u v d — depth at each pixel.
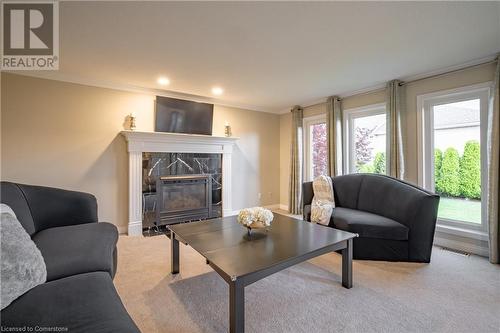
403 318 1.59
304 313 1.65
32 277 1.17
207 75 3.06
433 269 2.29
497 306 1.72
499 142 2.40
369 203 3.05
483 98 2.68
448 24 1.94
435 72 2.94
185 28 1.98
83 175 3.17
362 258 2.51
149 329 1.50
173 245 2.20
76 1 1.64
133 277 2.15
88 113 3.20
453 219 2.92
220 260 1.52
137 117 3.55
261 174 4.96
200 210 4.12
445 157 2.99
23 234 1.31
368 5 1.70
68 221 2.21
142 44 2.25
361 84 3.44
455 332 1.46
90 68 2.81
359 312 1.65
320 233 2.06
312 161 4.73
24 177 2.83
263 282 2.07
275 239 1.91
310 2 1.66
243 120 4.69
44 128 2.93
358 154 3.92
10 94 2.76
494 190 2.42
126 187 3.47
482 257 2.58
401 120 3.24
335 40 2.20
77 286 1.19
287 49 2.37
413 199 2.47
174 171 3.86
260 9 1.74
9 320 0.94
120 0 1.63
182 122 3.89
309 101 4.38
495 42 2.24
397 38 2.17
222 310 1.69
